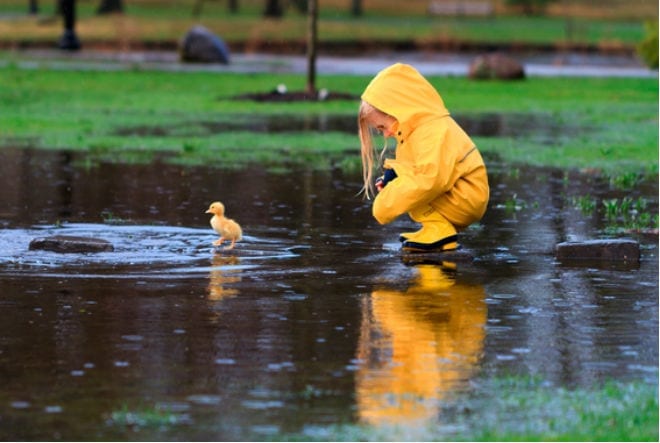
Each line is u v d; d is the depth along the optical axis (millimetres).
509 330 19984
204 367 17719
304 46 110812
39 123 55062
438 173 25812
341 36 115938
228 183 37969
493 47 112125
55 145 47438
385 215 26266
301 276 24062
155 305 21391
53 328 19797
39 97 67000
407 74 26422
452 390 16750
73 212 31969
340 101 68062
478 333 19750
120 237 28281
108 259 25531
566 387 17000
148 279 23562
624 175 38906
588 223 31156
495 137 52062
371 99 26344
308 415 15711
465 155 26328
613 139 51312
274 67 91125
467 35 119188
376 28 124375
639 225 30984
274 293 22453
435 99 26484
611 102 69750
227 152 46156
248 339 19219
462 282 23688
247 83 77750
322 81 79500
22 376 17250
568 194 36531
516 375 17484
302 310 21125
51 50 102812
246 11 145500
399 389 16766
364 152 27141
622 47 112750
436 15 148875
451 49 111875
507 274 24547
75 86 73312
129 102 65938
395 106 26188
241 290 22672
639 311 21406
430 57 105812
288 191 36531
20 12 139750
